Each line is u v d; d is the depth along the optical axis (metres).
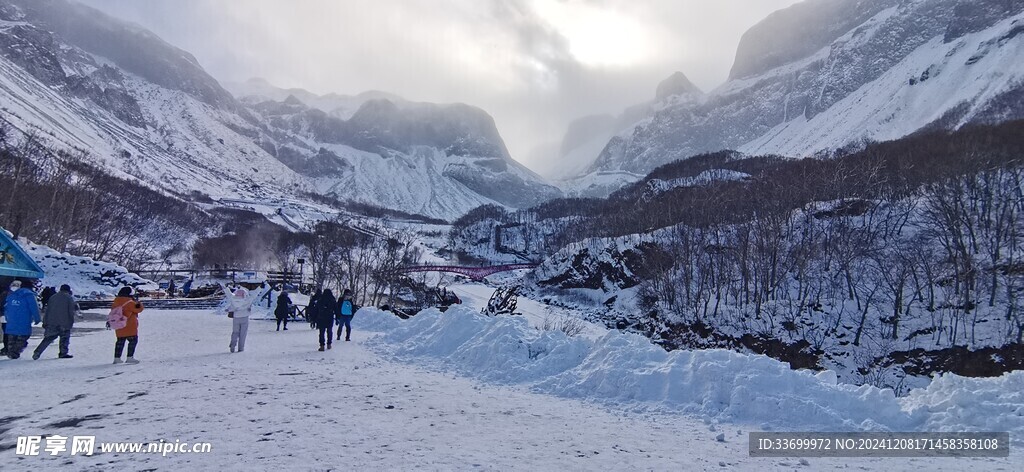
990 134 97.62
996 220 57.75
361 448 7.37
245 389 11.09
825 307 55.16
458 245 198.50
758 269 63.34
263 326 26.59
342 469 6.49
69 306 15.07
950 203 60.12
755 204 82.81
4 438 7.54
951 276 52.25
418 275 102.38
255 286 47.31
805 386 10.05
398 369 14.16
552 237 178.38
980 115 192.25
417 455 7.14
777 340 52.81
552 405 10.57
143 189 151.38
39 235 62.25
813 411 9.29
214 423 8.45
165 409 9.32
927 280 53.72
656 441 8.25
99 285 36.88
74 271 36.66
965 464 7.42
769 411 9.49
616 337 13.03
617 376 11.36
